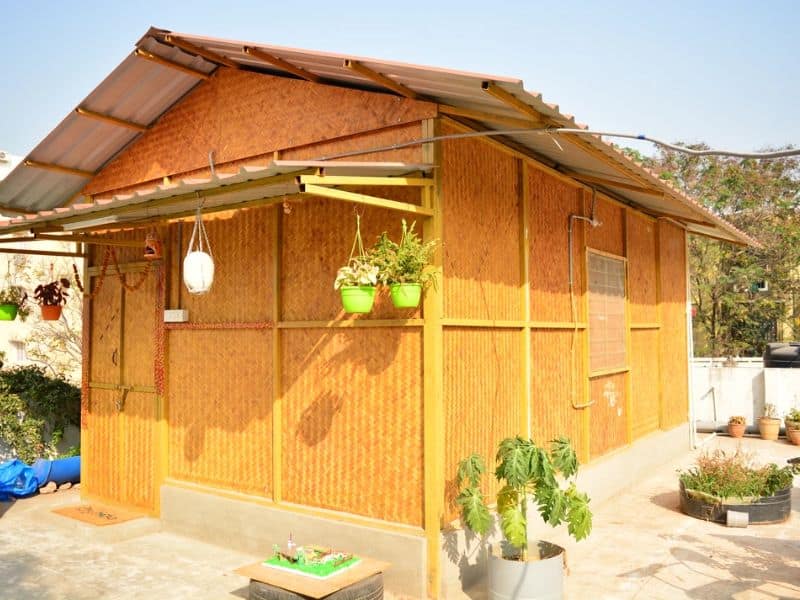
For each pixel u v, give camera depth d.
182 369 7.21
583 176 7.53
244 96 6.87
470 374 5.80
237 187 4.94
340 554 5.11
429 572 5.25
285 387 6.30
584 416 7.94
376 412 5.67
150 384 7.58
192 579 5.86
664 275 11.19
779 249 21.39
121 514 7.53
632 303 9.77
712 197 21.86
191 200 5.35
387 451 5.59
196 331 7.09
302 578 4.73
